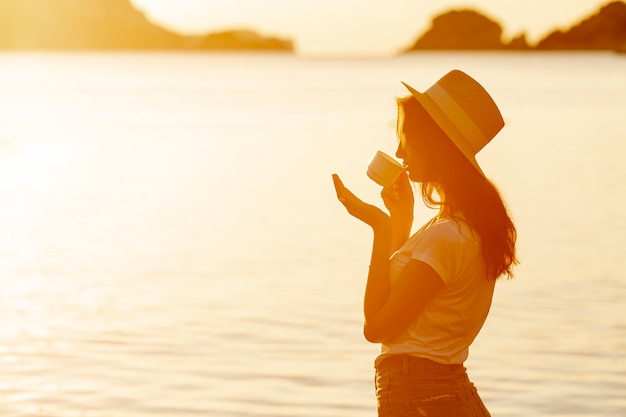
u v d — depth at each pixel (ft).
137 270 39.22
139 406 22.67
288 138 118.83
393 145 107.24
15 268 39.91
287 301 33.42
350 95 252.01
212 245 44.98
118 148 106.93
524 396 23.34
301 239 46.44
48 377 24.86
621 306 32.32
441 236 10.78
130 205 60.03
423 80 393.09
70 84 344.49
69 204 60.90
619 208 55.77
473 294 10.96
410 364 10.94
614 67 646.33
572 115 159.94
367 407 22.70
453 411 10.94
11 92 276.00
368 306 10.89
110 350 27.43
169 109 188.55
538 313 31.45
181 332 29.43
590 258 40.50
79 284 36.60
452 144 10.92
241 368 25.71
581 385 24.13
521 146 104.01
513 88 281.74
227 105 203.10
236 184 71.67
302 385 24.31
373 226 11.00
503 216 10.99
